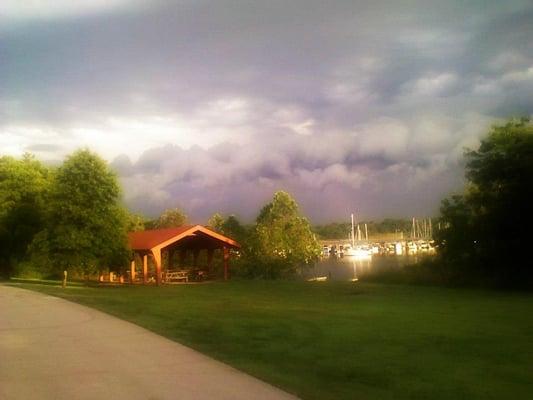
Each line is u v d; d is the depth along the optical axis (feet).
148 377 33.86
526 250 118.83
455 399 30.55
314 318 61.52
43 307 68.39
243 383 32.68
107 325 53.98
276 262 181.37
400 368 37.35
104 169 135.13
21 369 35.78
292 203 192.03
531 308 74.49
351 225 399.24
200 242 173.27
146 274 154.40
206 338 47.50
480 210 123.44
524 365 38.50
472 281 120.47
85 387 31.68
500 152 118.42
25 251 160.15
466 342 46.88
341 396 30.50
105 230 133.69
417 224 333.21
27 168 168.45
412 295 99.35
